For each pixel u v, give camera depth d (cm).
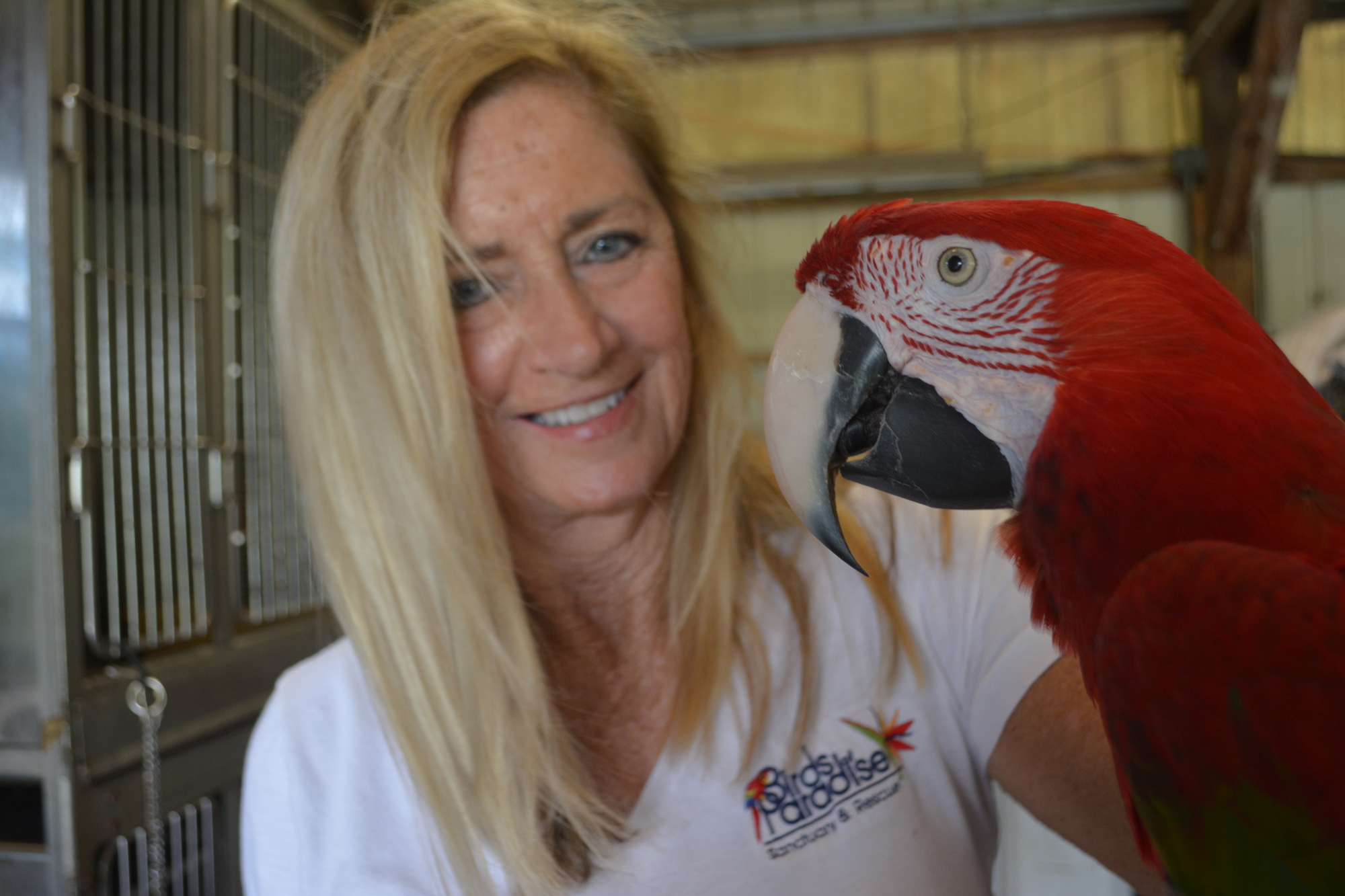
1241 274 430
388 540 88
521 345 87
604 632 96
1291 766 51
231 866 194
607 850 84
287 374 94
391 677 89
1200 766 54
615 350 88
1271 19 374
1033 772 87
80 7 158
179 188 188
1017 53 473
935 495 72
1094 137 467
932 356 70
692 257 103
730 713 89
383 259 85
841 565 97
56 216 152
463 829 85
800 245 457
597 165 87
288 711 100
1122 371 61
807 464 75
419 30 87
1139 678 56
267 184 213
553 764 85
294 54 223
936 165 411
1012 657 89
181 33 188
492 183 84
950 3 468
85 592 157
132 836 165
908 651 93
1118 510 61
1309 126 446
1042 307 65
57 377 152
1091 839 83
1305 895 51
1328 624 50
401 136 84
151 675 171
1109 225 65
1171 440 59
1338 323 156
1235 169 411
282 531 217
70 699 152
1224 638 53
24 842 153
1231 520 58
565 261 87
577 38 90
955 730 95
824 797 88
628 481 90
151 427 177
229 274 198
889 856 87
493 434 91
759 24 482
